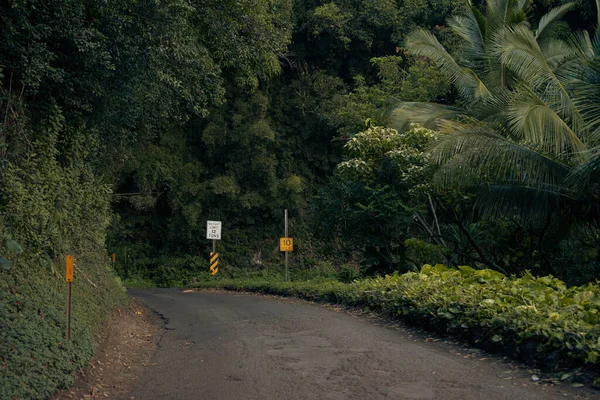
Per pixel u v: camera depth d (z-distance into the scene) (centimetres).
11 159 1066
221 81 1636
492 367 729
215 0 1496
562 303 879
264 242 3481
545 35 2136
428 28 3152
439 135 1611
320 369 759
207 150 3444
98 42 1109
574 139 1302
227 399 645
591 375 634
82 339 819
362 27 3338
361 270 2123
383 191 1794
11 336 694
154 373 795
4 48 1025
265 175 3394
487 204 1466
